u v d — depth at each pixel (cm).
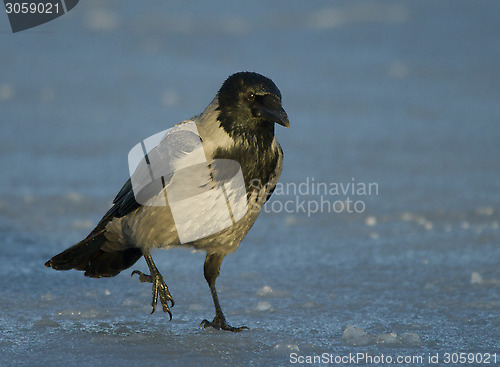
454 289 918
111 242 816
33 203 1319
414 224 1237
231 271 1011
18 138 1764
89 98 2164
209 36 3053
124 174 1510
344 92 2295
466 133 1891
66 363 652
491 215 1283
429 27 3281
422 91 2334
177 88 2291
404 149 1738
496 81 2477
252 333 760
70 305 854
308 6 3556
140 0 3509
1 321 782
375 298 886
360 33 3169
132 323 792
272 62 2688
